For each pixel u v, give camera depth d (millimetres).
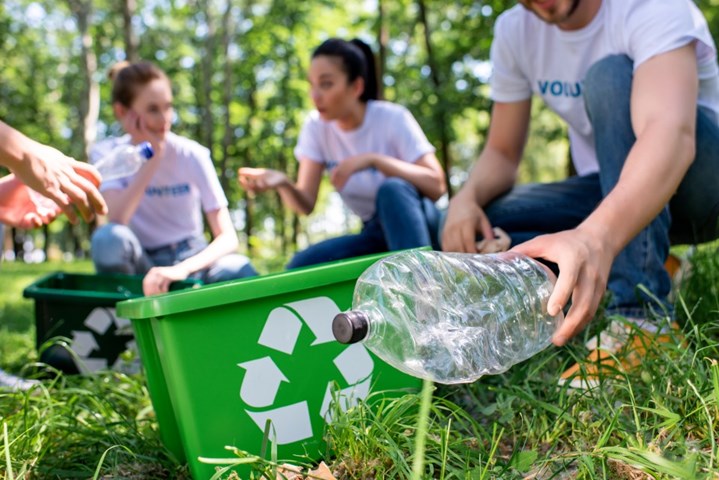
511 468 1285
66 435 1635
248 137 18250
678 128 1680
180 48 17703
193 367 1334
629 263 1928
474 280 1415
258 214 23609
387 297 1289
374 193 3266
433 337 1313
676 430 1268
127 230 3150
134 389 2096
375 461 1302
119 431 1700
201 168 3314
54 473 1456
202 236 3547
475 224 2193
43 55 19344
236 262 3131
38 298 2539
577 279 1373
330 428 1411
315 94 3256
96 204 1737
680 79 1820
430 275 1360
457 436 1455
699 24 2035
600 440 1226
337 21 15516
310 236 24250
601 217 1480
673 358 1578
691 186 2107
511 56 2506
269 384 1414
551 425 1460
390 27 13984
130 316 1401
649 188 1561
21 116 19031
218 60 18328
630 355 1720
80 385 2180
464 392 1786
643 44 1932
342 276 1485
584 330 1896
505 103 2559
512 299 1457
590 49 2297
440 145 12836
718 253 2244
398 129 3312
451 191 12242
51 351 2537
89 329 2531
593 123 2057
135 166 3174
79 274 3033
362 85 3283
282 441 1427
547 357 1718
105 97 19734
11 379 2266
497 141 2574
